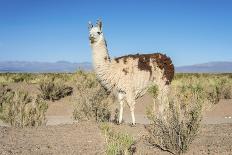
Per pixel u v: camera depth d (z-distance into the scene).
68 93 25.20
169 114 8.48
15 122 13.48
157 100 9.67
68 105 23.30
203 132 10.51
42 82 26.31
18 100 14.84
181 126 8.23
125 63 11.38
